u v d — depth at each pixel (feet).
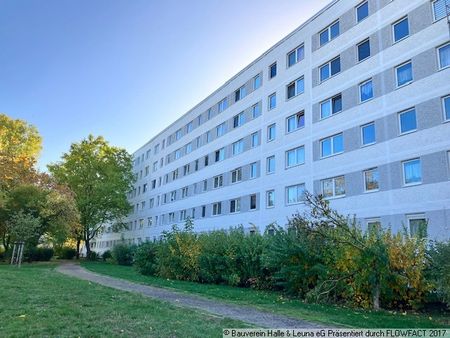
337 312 34.22
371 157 74.90
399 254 37.01
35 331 22.17
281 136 102.89
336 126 84.53
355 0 84.17
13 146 143.74
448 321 31.19
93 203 175.63
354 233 39.34
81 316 26.94
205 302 38.93
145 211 203.10
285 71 104.83
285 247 45.83
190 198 154.10
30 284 45.60
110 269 95.71
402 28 73.31
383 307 38.09
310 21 97.04
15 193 110.63
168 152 183.52
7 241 115.14
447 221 60.29
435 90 65.21
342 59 85.61
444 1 66.18
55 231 118.11
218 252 61.72
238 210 119.34
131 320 26.30
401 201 67.77
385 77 74.54
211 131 143.54
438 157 63.05
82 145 179.63
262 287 53.52
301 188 93.25
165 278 69.21
